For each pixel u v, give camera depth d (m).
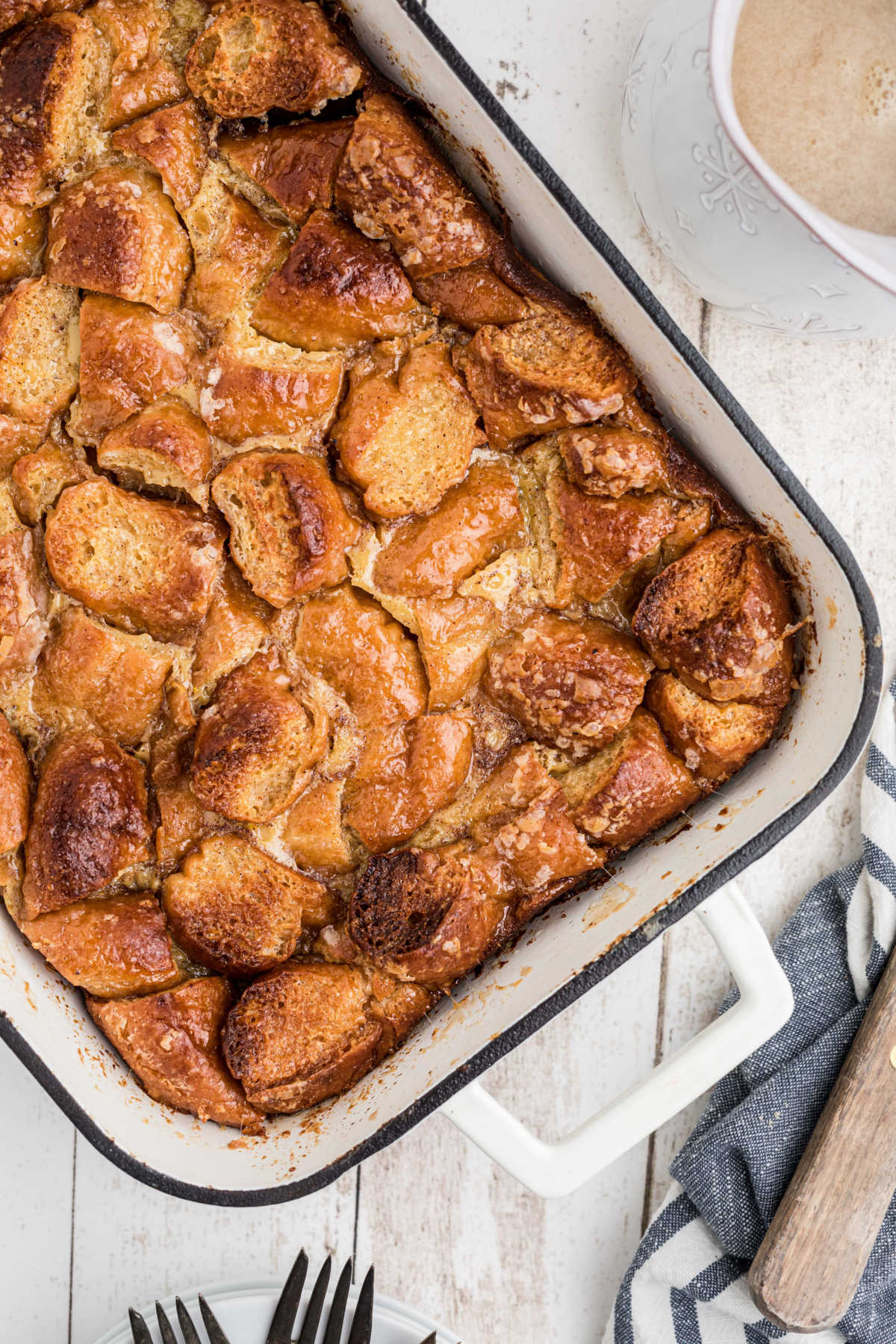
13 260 0.53
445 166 0.53
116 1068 0.54
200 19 0.53
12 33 0.52
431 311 0.53
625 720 0.53
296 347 0.53
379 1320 0.57
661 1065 0.53
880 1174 0.56
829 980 0.58
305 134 0.52
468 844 0.54
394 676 0.53
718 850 0.52
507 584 0.54
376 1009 0.54
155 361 0.52
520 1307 0.60
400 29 0.50
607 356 0.53
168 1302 0.59
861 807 0.59
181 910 0.53
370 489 0.52
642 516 0.53
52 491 0.53
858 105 0.51
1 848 0.52
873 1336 0.58
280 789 0.53
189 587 0.52
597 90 0.58
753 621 0.52
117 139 0.52
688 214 0.53
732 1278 0.58
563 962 0.52
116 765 0.53
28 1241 0.59
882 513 0.59
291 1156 0.53
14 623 0.52
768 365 0.59
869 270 0.49
